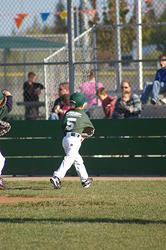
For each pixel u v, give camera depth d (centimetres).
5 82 4872
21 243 1755
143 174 3453
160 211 2212
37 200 2502
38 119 3756
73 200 2486
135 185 2980
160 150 3438
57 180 2828
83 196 2602
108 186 2944
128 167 3466
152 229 1914
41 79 5697
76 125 2833
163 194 2648
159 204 2367
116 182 3112
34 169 3534
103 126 3469
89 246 1709
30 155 3538
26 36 4844
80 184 3039
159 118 3431
